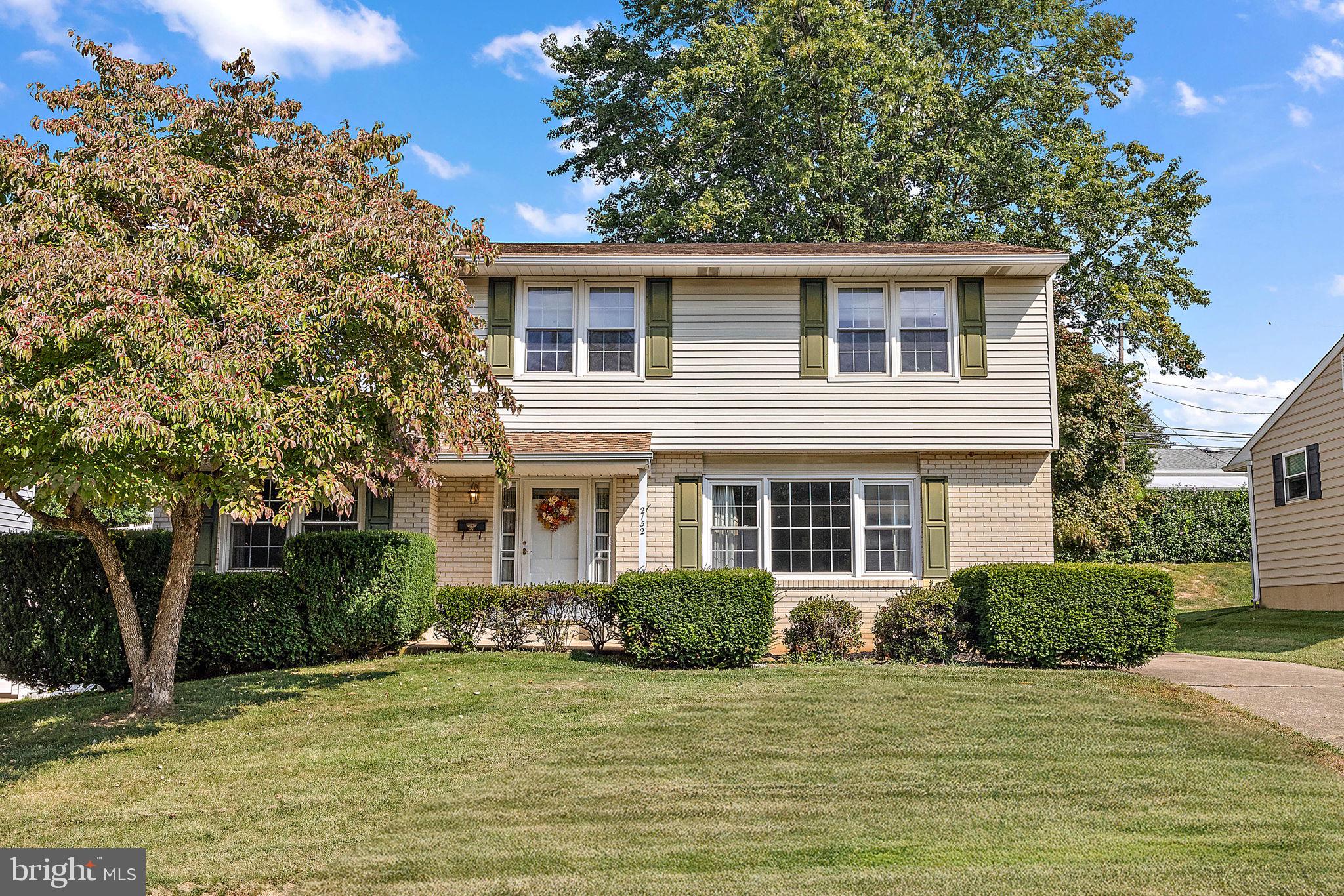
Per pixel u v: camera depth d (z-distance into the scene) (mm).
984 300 15891
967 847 6477
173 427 7887
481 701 10414
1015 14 27750
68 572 12062
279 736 9312
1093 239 25922
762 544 15867
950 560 15617
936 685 10844
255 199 9906
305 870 6207
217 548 15406
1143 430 32625
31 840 6871
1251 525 23219
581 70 30609
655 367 15852
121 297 7906
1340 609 19734
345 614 12750
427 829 6918
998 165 26297
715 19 28812
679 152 27516
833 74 24406
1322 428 20484
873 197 25984
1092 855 6289
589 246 17312
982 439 15562
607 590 13766
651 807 7301
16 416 7762
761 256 15367
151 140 9641
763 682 11156
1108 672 11664
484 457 14539
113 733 9547
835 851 6426
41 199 8555
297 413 8633
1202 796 7441
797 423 15703
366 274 9656
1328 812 7059
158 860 6430
